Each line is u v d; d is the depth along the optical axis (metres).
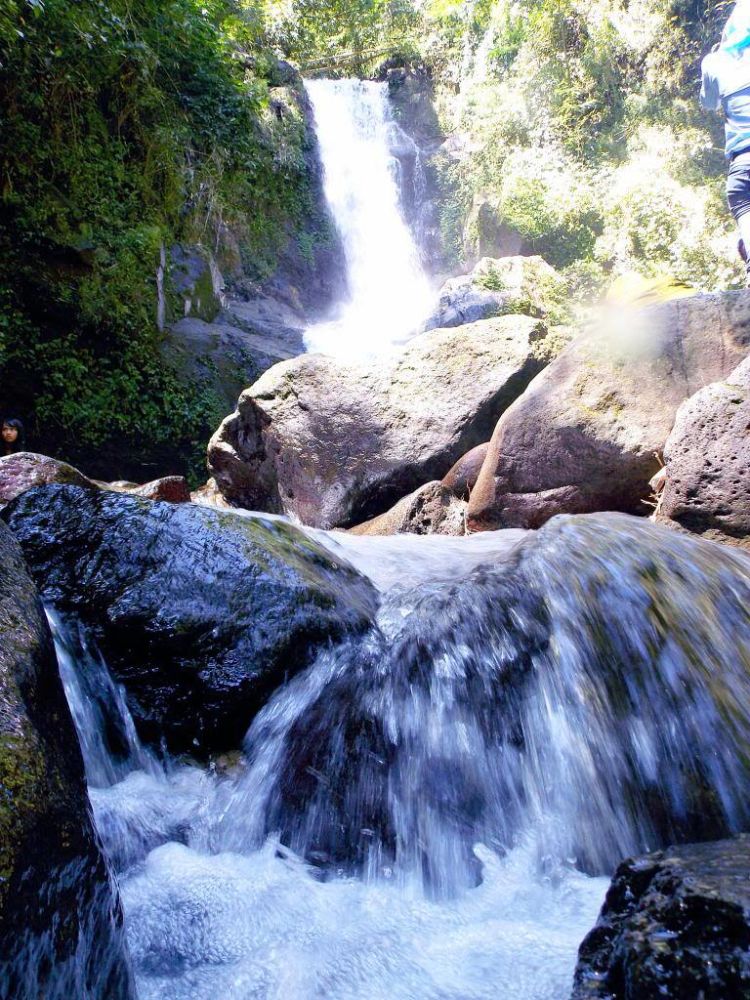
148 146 12.31
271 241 16.86
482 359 6.95
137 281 11.32
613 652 2.68
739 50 7.04
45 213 10.43
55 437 10.48
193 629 2.91
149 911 2.18
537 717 2.65
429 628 2.93
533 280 13.26
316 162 18.36
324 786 2.62
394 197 20.06
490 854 2.45
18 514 3.15
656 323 5.37
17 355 9.97
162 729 2.85
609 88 19.28
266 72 18.08
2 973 1.36
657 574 2.87
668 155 17.73
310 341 13.59
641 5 18.88
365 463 7.06
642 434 5.17
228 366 12.09
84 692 2.76
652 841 2.39
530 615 2.84
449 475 6.71
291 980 1.95
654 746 2.52
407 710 2.76
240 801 2.65
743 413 4.23
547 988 1.82
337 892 2.35
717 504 4.22
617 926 1.63
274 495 7.90
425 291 19.30
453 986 1.89
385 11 22.36
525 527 5.62
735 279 16.09
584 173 18.30
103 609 2.93
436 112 21.55
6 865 1.43
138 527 3.10
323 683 2.90
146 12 12.16
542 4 19.58
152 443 11.19
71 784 1.75
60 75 10.67
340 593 3.25
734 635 2.79
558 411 5.46
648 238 16.70
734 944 1.36
